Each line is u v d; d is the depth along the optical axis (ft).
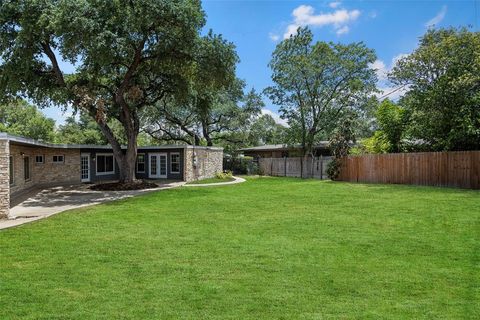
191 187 59.21
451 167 52.49
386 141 66.85
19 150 51.03
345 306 13.15
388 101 71.61
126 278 16.14
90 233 25.13
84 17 43.52
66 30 43.16
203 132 106.11
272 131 130.41
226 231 25.59
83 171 70.64
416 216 30.35
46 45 51.19
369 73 84.99
